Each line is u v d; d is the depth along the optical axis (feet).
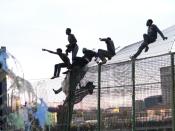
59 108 49.90
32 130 51.16
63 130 48.80
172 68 36.68
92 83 45.03
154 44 48.34
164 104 37.50
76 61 50.55
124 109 41.14
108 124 42.75
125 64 41.14
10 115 47.57
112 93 42.45
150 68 38.68
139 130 39.37
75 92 47.39
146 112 38.96
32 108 50.90
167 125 37.19
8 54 43.68
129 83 40.52
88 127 45.32
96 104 44.45
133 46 51.75
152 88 38.50
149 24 49.88
